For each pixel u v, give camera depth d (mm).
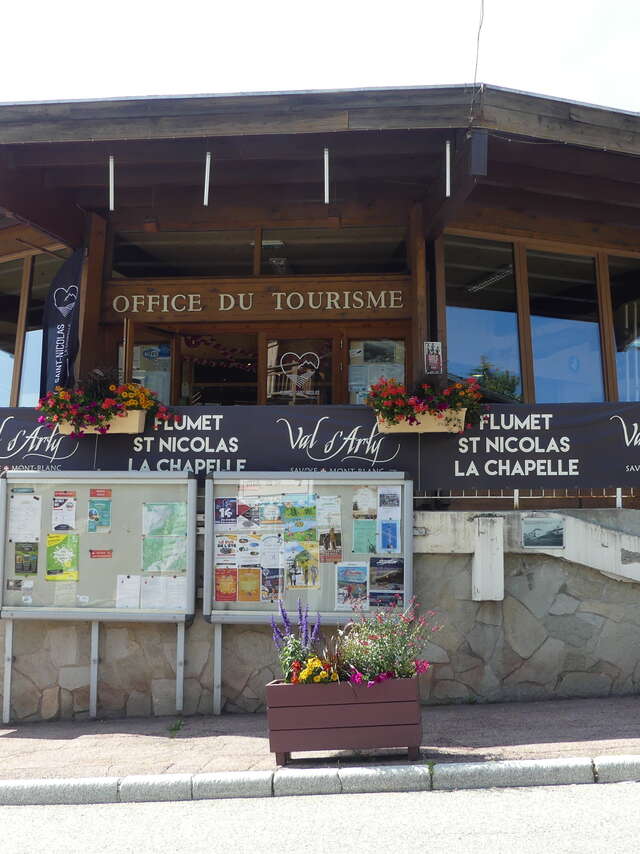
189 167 9406
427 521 8023
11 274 12023
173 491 8109
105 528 8133
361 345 11094
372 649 6234
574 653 8008
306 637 6629
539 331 11180
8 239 12031
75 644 8203
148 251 11094
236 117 8242
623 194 9539
